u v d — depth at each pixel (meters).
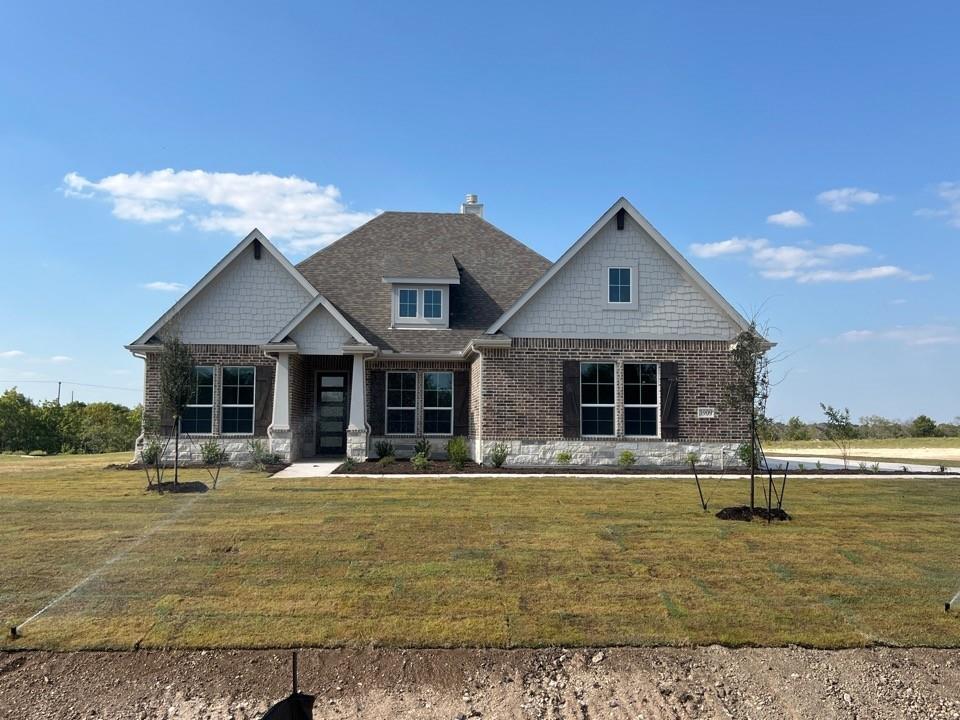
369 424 21.45
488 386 19.47
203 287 20.36
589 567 9.09
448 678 6.38
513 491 14.51
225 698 6.07
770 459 25.56
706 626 7.28
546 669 6.52
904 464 23.03
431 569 8.95
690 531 11.05
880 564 9.40
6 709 5.88
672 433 19.59
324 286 22.98
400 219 25.97
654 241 20.03
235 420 20.33
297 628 7.11
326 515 11.98
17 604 7.70
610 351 19.78
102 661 6.52
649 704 6.06
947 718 5.92
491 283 23.62
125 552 9.66
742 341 12.64
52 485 15.33
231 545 10.01
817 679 6.42
